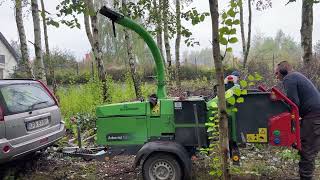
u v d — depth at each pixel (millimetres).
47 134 6492
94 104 11562
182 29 9078
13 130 5680
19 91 6148
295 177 5926
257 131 5262
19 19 11555
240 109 5293
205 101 5637
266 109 5238
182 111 5582
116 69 31609
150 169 5484
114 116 5887
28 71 11742
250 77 3809
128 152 5855
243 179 5805
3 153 5465
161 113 5711
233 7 3170
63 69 27250
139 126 5805
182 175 5449
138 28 5828
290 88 5398
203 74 26031
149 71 27531
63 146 7742
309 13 10945
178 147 5414
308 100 5426
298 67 11391
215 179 5680
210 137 5121
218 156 4824
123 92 15211
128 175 6359
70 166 6906
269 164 6551
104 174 6457
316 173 6066
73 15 6727
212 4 3074
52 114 6777
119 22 5758
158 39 18625
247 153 7242
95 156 6152
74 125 9625
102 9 5590
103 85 12047
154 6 11242
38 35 11039
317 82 10273
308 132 5469
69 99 12883
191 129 5562
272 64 17578
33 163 6812
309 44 11078
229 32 3178
